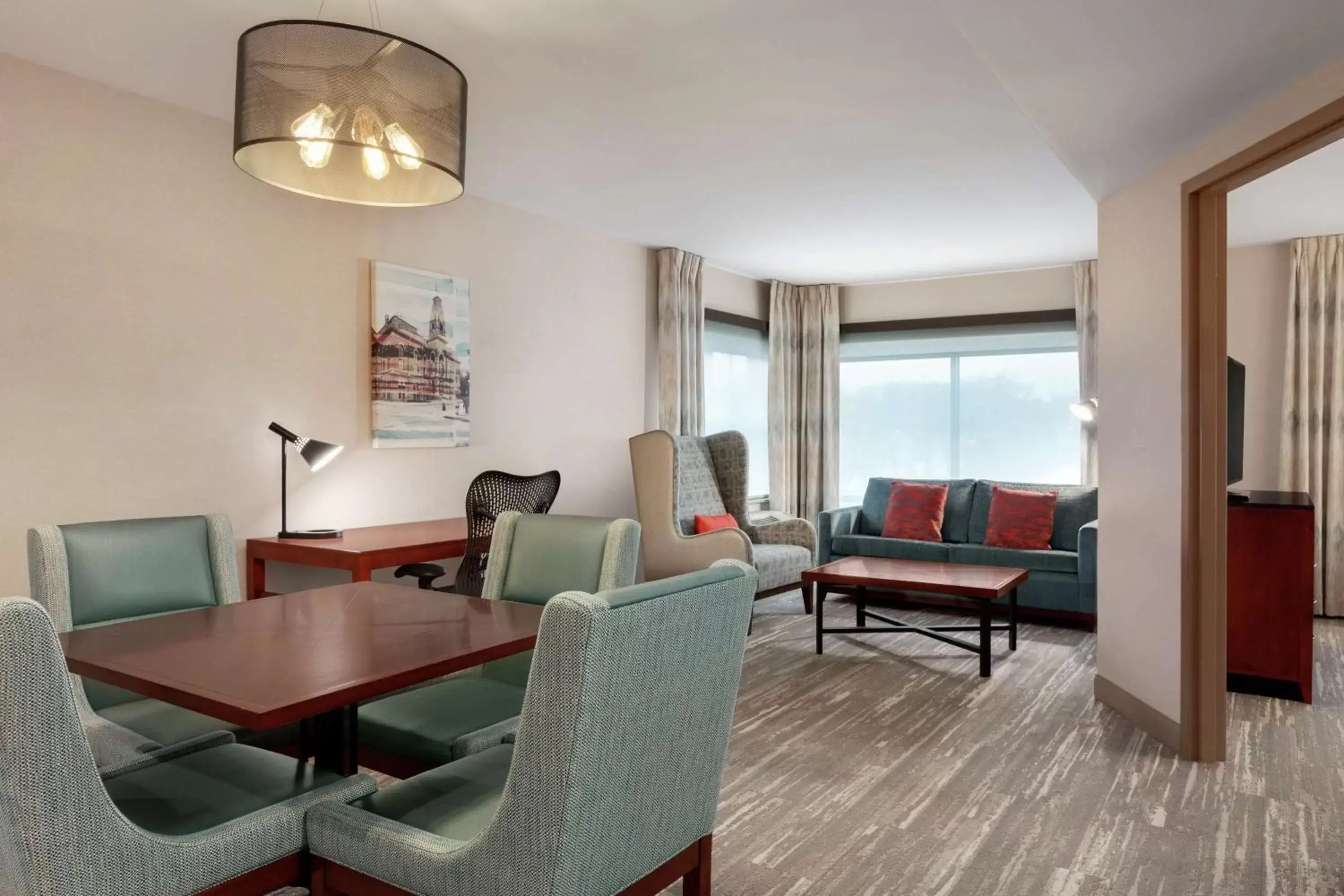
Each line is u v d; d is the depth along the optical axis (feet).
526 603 8.66
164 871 4.67
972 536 20.06
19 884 4.30
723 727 5.83
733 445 19.70
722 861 7.68
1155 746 10.63
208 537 8.75
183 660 5.78
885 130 12.30
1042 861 7.68
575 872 4.63
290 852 5.31
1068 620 18.24
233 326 12.12
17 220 10.08
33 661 4.11
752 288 23.80
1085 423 20.90
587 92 10.97
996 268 22.30
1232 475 13.26
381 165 7.59
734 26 9.22
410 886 4.95
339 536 12.57
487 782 5.75
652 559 16.94
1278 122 8.70
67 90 10.48
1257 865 7.61
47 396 10.33
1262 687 12.97
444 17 9.04
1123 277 11.77
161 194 11.35
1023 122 12.00
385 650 6.07
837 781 9.53
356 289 13.74
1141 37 7.60
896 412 24.64
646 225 17.79
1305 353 18.72
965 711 12.05
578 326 17.94
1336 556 18.54
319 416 13.24
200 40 9.64
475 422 15.75
